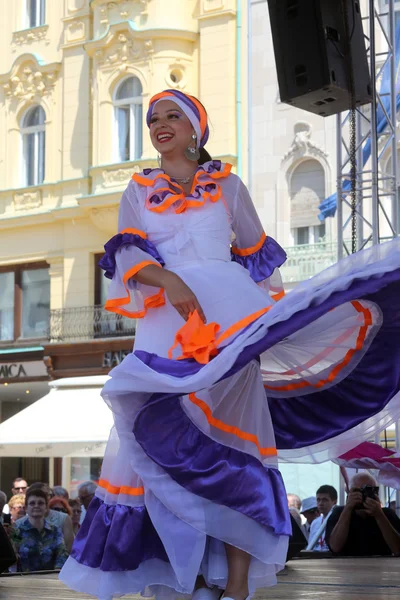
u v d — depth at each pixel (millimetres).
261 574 3576
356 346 3977
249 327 3475
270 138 22953
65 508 12227
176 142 3947
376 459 5176
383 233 20312
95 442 18750
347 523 8898
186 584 3422
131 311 3816
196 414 3523
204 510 3451
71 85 25750
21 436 19406
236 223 4109
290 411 4090
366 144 19391
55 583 6113
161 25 24094
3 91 26828
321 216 22156
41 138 26406
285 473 18703
